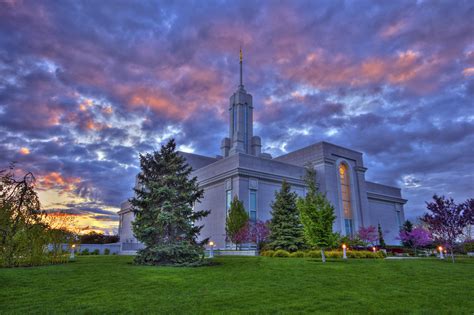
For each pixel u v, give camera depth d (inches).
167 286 401.7
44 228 634.8
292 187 1544.0
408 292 375.2
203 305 303.9
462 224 855.1
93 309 286.0
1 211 533.6
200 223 1536.7
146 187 749.9
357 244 1364.4
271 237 1088.8
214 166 1553.9
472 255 1322.6
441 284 434.6
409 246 1817.2
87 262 727.1
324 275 506.3
